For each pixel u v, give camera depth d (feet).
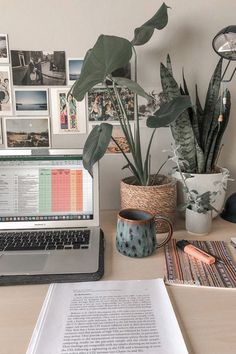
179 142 2.99
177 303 1.82
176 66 3.23
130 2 3.06
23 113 3.19
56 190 2.86
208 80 3.28
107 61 2.34
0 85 3.13
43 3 3.01
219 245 2.54
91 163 2.44
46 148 3.07
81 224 2.83
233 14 3.19
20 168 2.85
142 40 2.83
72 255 2.31
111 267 2.22
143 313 1.71
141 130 3.30
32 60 3.10
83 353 1.42
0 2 2.97
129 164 2.98
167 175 3.24
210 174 2.95
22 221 2.81
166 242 2.54
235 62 3.25
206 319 1.68
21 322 1.66
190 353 1.44
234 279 2.04
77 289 1.93
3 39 3.05
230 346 1.49
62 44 3.10
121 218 2.40
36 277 2.03
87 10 3.05
